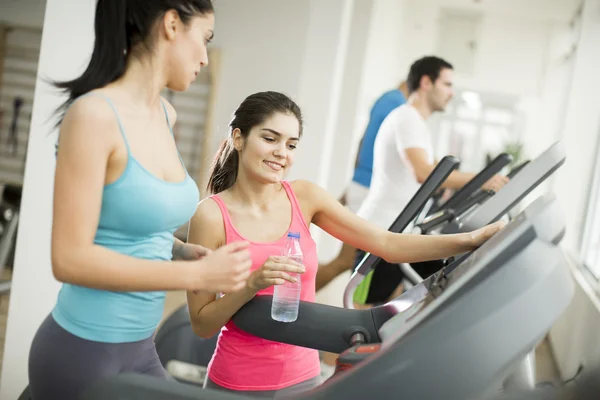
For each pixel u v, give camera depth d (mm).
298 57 6344
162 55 1167
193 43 1174
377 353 1008
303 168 5480
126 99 1150
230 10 6383
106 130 1067
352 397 956
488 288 926
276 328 1461
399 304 1370
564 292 937
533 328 917
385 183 3133
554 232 960
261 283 1390
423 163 2980
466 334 918
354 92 6652
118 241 1146
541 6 10211
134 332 1192
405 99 3848
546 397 1344
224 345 1586
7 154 4723
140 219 1137
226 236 1613
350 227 1679
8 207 2996
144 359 1229
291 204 1670
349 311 1441
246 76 6445
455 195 2455
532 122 12273
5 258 2986
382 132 3146
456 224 2111
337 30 5422
